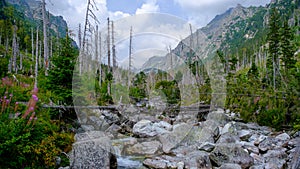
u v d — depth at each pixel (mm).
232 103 10867
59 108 6129
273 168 5281
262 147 6898
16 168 3676
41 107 5574
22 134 3773
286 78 12078
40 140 4395
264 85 12758
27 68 21406
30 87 7480
